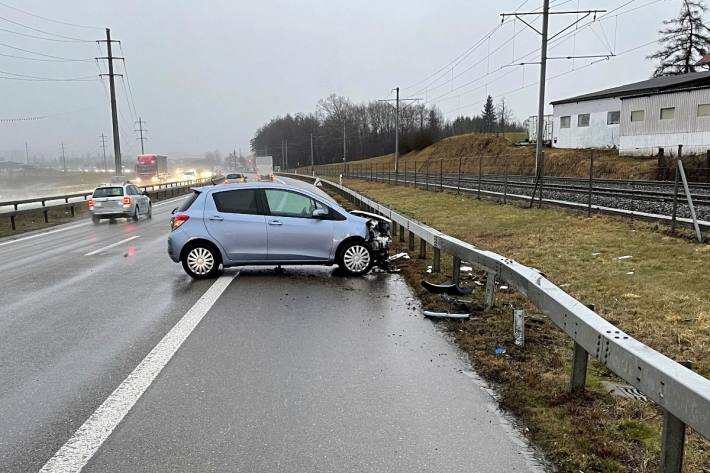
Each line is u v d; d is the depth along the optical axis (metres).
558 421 3.67
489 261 6.53
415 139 94.00
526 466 3.15
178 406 3.99
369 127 133.88
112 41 41.03
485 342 5.44
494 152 64.31
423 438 3.50
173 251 9.01
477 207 19.48
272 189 9.35
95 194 21.11
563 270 8.51
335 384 4.41
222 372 4.68
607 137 44.53
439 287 7.60
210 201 9.19
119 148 41.91
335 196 32.75
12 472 3.12
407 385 4.39
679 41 53.53
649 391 2.79
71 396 4.21
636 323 5.71
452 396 4.17
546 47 28.36
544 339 5.48
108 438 3.52
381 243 9.57
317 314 6.66
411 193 29.75
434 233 8.80
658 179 28.16
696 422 2.36
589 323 3.65
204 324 6.21
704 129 32.50
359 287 8.30
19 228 19.81
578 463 3.15
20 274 9.84
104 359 5.05
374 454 3.29
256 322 6.29
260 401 4.08
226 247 9.04
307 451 3.34
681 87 37.84
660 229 11.06
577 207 15.37
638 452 3.24
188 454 3.31
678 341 5.14
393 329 6.00
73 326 6.20
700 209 14.02
